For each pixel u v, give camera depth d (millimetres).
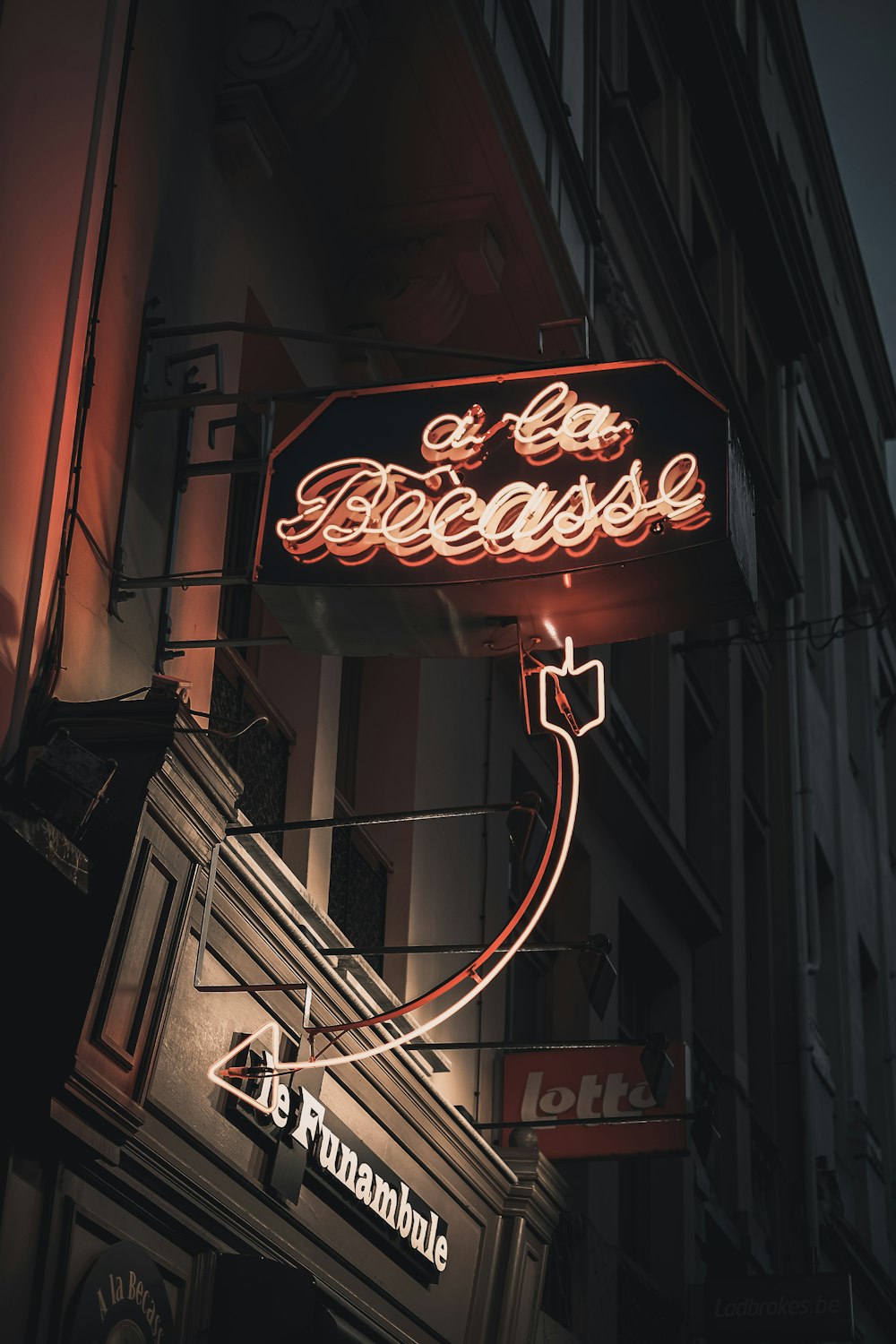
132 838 5609
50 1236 5227
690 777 17859
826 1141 19688
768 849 19438
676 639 16578
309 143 8680
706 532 6180
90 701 6172
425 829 9523
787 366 22703
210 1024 6395
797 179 25844
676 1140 9586
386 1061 7781
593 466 6484
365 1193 7453
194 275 7484
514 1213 9148
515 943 6559
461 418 6695
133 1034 5707
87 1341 5270
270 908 6703
